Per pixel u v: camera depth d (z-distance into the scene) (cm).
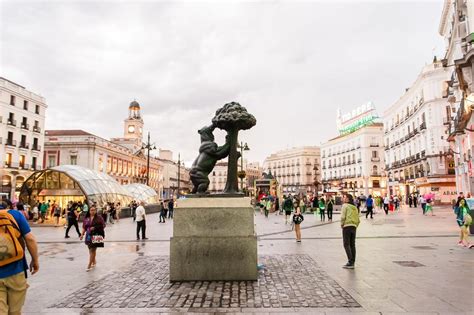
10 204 359
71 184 3088
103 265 770
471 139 2061
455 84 2384
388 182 5550
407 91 4584
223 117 662
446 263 727
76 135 5756
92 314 430
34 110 4812
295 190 9956
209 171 691
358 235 1253
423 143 4066
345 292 511
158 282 591
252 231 614
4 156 4222
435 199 3756
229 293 513
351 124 7388
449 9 2645
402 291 513
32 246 324
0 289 296
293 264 736
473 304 450
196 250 602
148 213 3556
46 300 494
